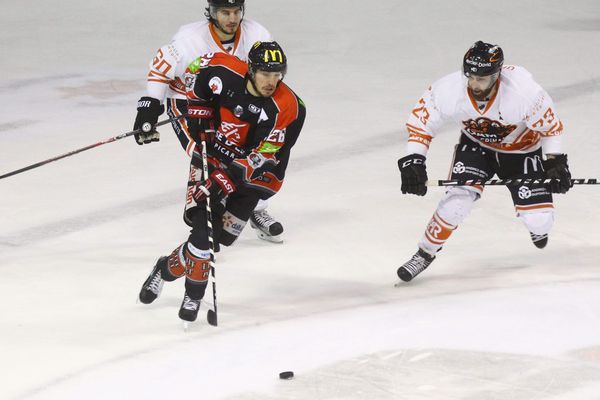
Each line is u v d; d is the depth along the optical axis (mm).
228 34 17719
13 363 13570
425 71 35344
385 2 49094
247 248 18828
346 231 19594
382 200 21531
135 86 33781
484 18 45094
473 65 14516
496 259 17828
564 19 45000
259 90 14352
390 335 14398
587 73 34219
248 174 14625
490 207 20828
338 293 16328
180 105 18453
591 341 14023
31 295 16281
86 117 29625
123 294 16297
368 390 12562
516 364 13281
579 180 15656
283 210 20953
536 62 36094
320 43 40375
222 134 14938
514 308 15344
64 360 13641
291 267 17672
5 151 25984
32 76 35250
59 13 47875
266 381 12898
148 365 13477
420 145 15859
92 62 37531
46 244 19000
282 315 15328
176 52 17562
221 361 13578
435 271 17328
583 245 18453
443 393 12430
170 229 19891
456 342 14070
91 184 23000
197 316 15320
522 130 15570
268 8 48031
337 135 27156
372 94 31984
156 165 24625
